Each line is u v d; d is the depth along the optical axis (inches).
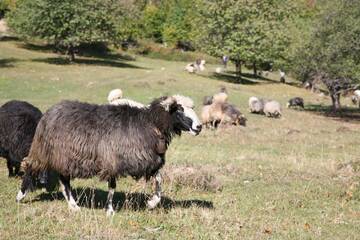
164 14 3299.7
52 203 360.8
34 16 2023.9
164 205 379.6
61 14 2015.3
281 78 2389.3
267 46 2078.0
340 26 1396.4
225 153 673.6
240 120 999.0
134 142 328.8
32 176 352.8
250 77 2362.2
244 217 362.6
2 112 399.9
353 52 1374.3
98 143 326.3
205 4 2111.2
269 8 2117.4
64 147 329.1
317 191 462.6
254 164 592.4
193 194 434.0
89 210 342.6
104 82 1542.8
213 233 314.0
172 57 2930.6
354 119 1400.1
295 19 2108.8
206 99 1291.8
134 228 315.9
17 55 2059.5
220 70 2278.5
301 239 320.5
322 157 689.6
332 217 380.2
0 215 329.1
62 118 332.5
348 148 809.5
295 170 565.9
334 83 1562.5
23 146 393.4
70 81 1551.4
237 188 467.2
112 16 2166.6
